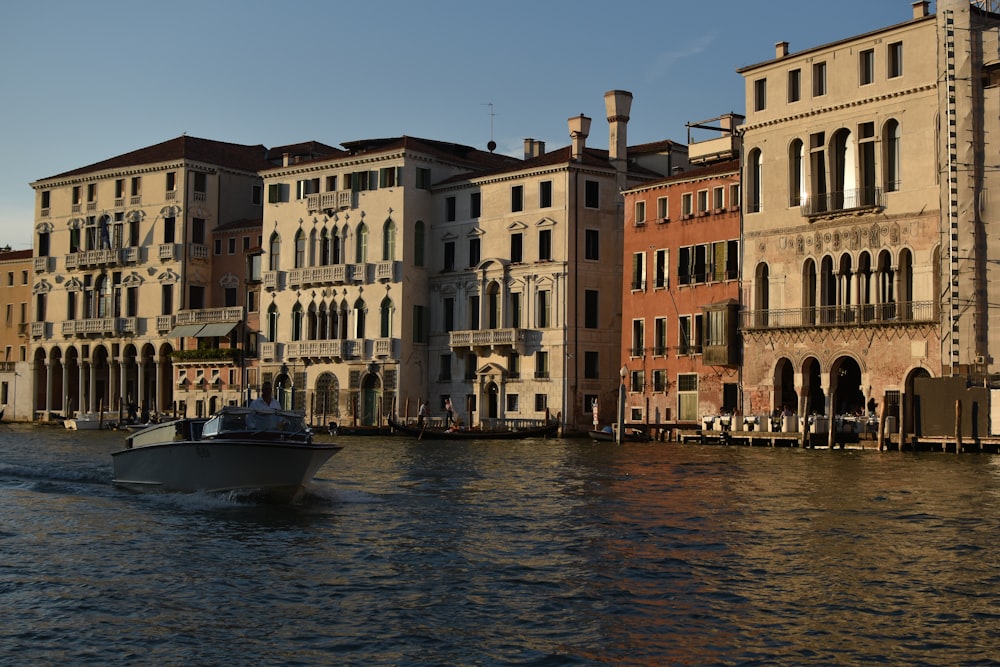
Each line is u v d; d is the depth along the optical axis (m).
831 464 40.09
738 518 25.70
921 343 51.19
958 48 49.34
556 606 17.52
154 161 88.25
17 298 99.12
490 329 71.25
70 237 93.88
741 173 58.91
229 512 26.33
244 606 17.52
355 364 76.50
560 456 46.44
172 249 86.69
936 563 20.41
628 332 65.31
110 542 22.41
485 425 70.31
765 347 57.47
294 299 80.50
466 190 73.75
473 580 19.16
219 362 83.88
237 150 92.06
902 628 16.30
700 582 18.98
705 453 47.53
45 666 14.79
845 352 54.03
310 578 19.30
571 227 68.31
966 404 46.47
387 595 18.16
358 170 77.00
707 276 61.25
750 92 58.59
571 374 67.94
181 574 19.58
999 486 31.88
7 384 98.38
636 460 43.28
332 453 28.34
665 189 63.78
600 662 14.93
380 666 14.81
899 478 34.34
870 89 53.41
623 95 70.00
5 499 28.45
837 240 54.69
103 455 46.88
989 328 48.50
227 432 28.25
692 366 61.66
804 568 20.02
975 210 48.91
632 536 23.23
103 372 93.81
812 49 55.72
